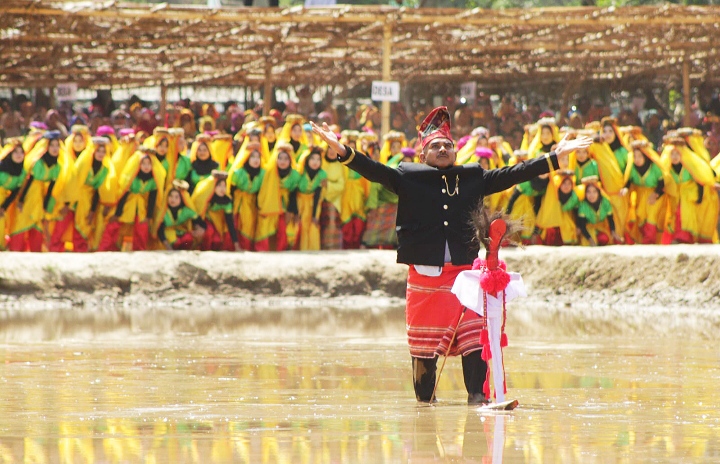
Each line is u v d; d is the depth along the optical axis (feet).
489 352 66.28
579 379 81.46
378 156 187.73
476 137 184.96
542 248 172.45
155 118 268.00
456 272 70.38
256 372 85.46
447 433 56.90
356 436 55.88
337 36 257.75
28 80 336.08
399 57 303.27
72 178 169.99
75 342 108.06
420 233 70.23
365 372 85.71
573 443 53.88
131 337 113.80
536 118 297.94
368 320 135.33
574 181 180.45
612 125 183.11
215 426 59.21
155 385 77.51
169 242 174.50
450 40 271.08
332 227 182.91
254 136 178.09
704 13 225.56
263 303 161.48
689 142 184.44
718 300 152.66
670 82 325.01
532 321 133.69
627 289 160.04
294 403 68.90
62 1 210.79
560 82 329.31
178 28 251.60
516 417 62.75
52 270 158.10
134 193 171.63
